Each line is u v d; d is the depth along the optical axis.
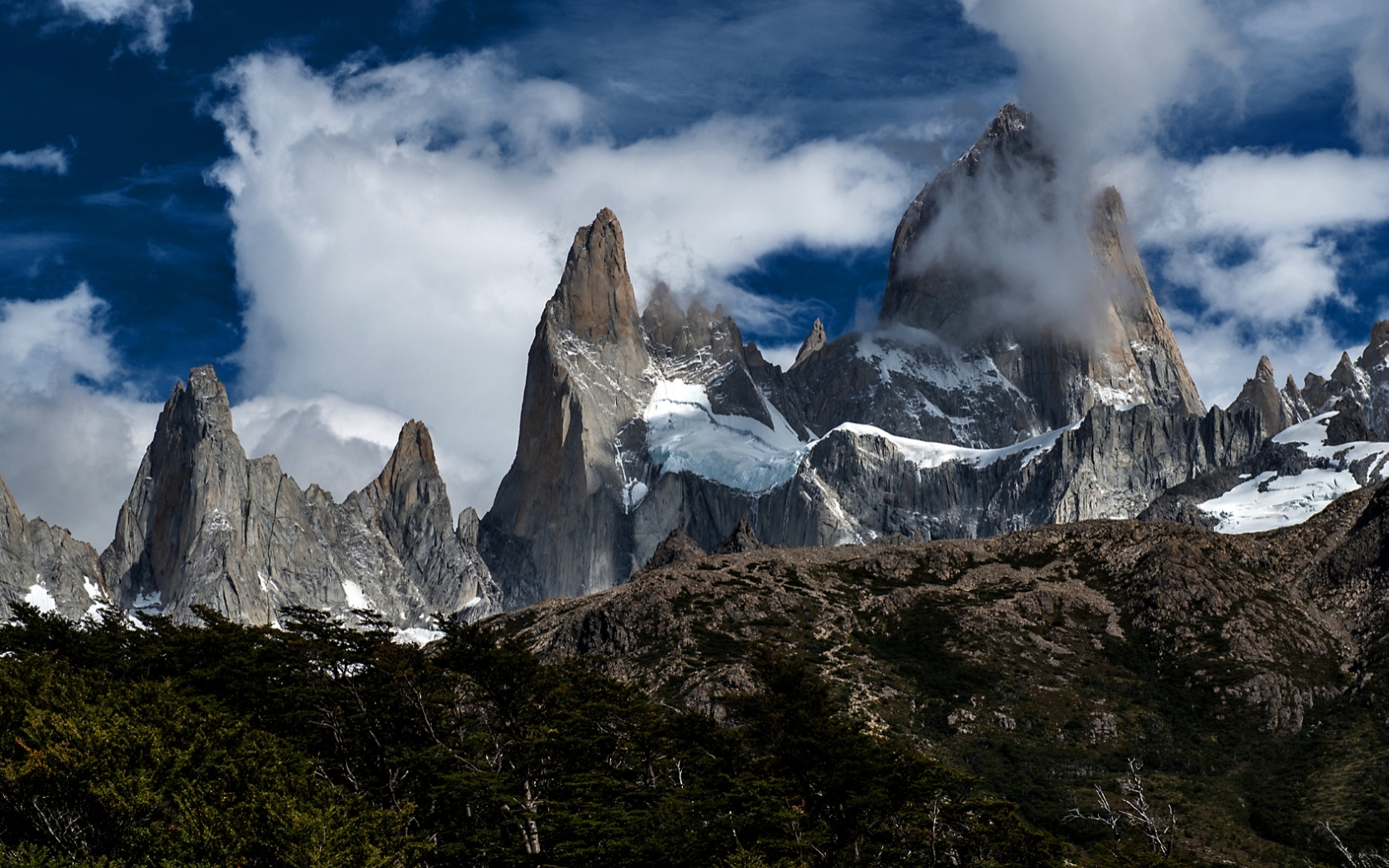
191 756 99.81
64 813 93.19
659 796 109.94
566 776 112.44
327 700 119.75
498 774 110.62
